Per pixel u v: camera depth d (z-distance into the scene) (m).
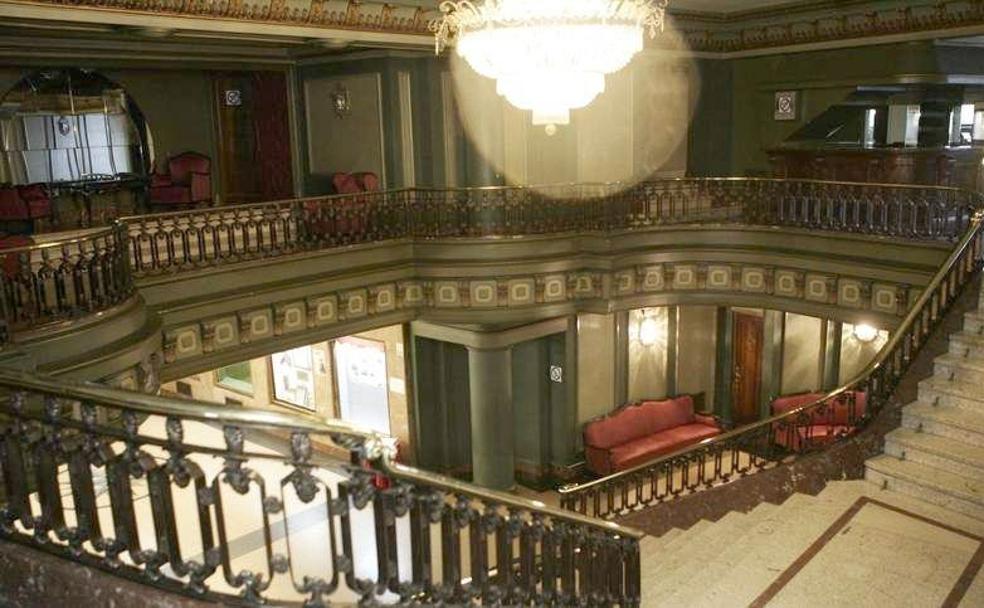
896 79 11.98
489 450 12.99
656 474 8.91
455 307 11.78
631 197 12.15
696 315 15.09
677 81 14.06
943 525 5.67
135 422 2.74
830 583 5.01
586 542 4.50
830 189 10.89
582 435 14.12
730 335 14.75
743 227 11.83
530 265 11.77
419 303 11.79
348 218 11.02
